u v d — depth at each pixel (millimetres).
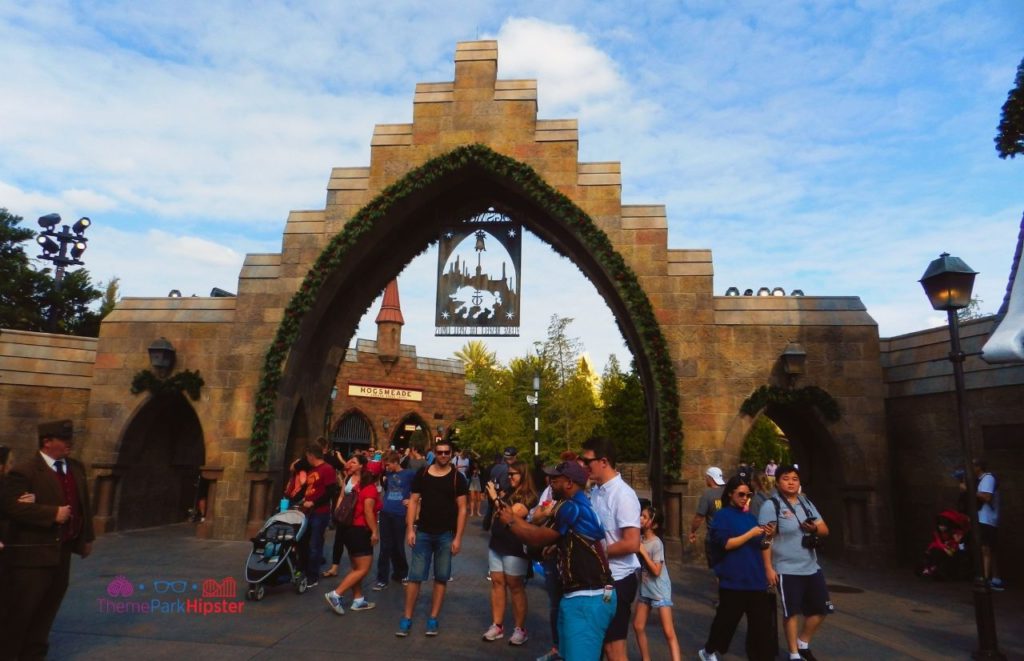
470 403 43594
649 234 15312
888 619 9148
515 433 38531
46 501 6223
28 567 6082
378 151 16391
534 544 4859
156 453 17469
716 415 14398
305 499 10383
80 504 6703
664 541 13914
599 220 15461
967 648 7781
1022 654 7574
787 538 6887
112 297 36812
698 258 15180
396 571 10703
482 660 6895
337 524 11141
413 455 10773
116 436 15836
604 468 5535
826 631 8477
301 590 9711
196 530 16422
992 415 12180
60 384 16547
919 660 7285
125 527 16250
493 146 16047
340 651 7062
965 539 11977
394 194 15820
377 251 17922
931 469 13570
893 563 13461
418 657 6934
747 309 14883
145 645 7086
